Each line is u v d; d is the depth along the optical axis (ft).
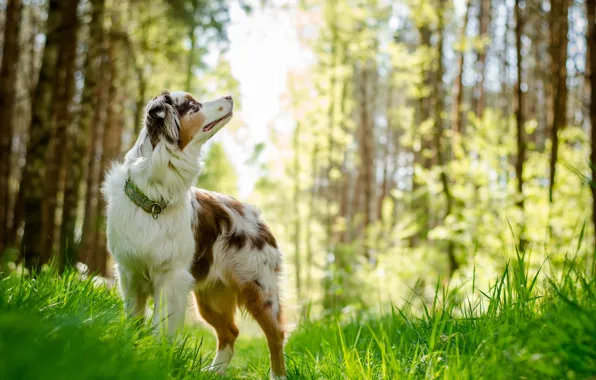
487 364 8.55
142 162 12.98
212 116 13.67
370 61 85.81
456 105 48.80
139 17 46.78
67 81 35.63
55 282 11.53
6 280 11.31
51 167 37.86
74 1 32.35
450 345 10.78
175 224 12.96
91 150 53.01
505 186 38.14
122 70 51.55
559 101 37.78
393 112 75.41
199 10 48.11
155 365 7.91
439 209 50.26
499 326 9.46
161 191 12.82
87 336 7.66
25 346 6.13
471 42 45.93
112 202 13.20
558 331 7.81
